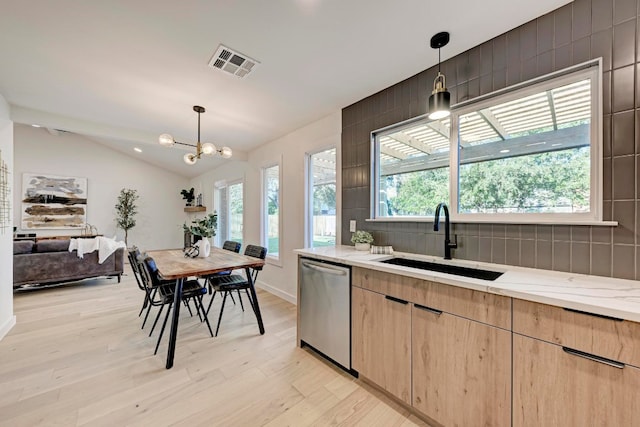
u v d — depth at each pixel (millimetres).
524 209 1626
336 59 1962
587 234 1376
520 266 1603
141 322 2812
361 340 1791
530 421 1104
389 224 2352
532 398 1098
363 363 1779
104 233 6621
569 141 1470
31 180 5824
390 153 2418
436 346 1400
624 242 1272
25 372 1903
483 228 1771
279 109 2859
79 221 6312
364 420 1491
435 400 1406
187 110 2896
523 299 1106
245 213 4785
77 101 2674
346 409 1572
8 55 1913
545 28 1521
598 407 952
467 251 1849
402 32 1677
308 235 3381
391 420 1494
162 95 2535
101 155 6605
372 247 2221
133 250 2875
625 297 1019
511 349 1151
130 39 1738
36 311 3129
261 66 2051
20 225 5719
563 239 1451
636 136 1242
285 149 3717
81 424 1436
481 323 1239
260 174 4324
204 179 6852
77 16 1525
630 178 1257
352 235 2701
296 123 3283
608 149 1315
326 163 3305
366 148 2562
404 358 1545
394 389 1595
